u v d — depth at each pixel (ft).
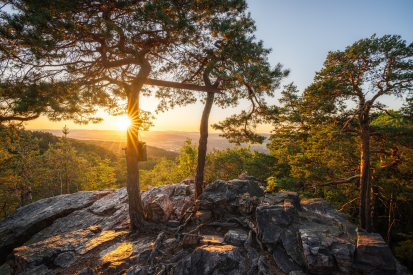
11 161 67.62
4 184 77.30
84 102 21.59
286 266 17.90
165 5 21.44
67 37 21.26
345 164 57.00
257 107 36.55
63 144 123.85
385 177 51.67
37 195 125.08
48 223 43.06
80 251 21.38
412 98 42.57
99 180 138.31
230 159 117.60
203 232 24.22
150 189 50.42
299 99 73.56
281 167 84.58
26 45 20.10
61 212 44.80
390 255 16.67
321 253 17.39
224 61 27.27
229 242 21.08
